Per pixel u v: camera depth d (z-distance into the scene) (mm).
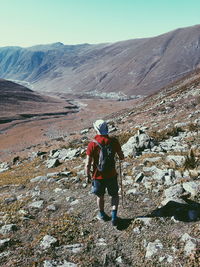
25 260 5598
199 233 5590
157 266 5098
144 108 45812
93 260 5504
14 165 20672
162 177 8516
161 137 15281
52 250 5863
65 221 6906
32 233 6633
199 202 6742
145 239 5832
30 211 7883
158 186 8047
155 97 61969
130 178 9109
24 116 169000
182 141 13195
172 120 22375
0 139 100750
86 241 6098
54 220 7117
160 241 5664
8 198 9414
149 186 8133
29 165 17578
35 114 175750
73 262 5496
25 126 128500
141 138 13086
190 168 8891
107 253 5680
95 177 6250
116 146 6242
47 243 6047
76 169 12234
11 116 164000
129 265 5344
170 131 15930
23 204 8531
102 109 197250
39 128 116812
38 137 95562
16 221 7254
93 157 6199
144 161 10438
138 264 5305
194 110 23938
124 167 10414
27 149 41719
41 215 7574
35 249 5934
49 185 10242
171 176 8469
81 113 176500
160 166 9633
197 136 13547
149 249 5500
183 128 16500
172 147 12305
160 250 5430
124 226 6414
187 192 7289
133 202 7406
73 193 8867
